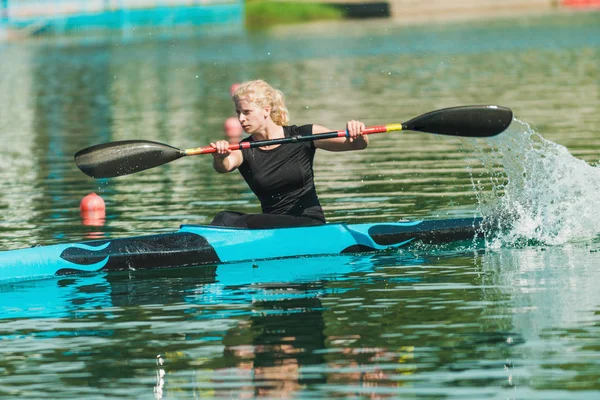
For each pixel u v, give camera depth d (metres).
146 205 29.64
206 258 22.23
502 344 15.44
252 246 22.58
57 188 33.41
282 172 22.64
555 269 20.17
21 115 57.19
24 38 132.75
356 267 21.36
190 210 28.55
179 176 35.16
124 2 139.50
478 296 18.28
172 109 57.50
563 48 92.44
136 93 67.88
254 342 15.98
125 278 21.11
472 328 16.30
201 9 149.62
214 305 18.41
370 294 18.78
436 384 13.91
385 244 23.19
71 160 39.75
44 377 14.72
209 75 78.94
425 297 18.39
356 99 57.69
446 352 15.18
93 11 137.62
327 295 18.84
